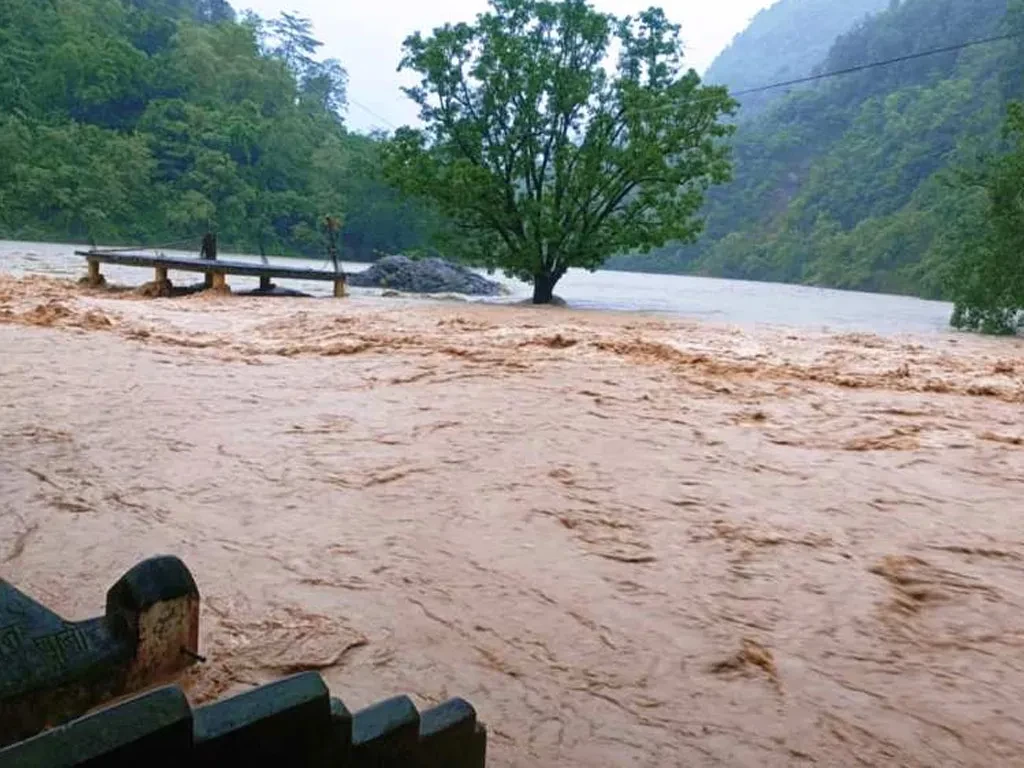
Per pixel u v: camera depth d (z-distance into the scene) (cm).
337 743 140
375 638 318
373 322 1541
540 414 746
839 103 13312
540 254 2508
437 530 438
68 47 7744
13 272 2627
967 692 305
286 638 312
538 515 469
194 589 259
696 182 2570
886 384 1057
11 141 6519
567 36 2520
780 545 443
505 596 363
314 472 531
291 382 863
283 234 7950
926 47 12356
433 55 2459
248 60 9181
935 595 390
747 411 816
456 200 2447
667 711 280
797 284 9169
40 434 589
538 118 2464
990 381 1159
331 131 9569
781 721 279
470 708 168
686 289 4759
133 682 241
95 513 436
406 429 663
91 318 1338
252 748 129
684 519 477
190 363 961
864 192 10144
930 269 6494
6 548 385
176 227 7188
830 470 605
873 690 303
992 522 500
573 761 249
